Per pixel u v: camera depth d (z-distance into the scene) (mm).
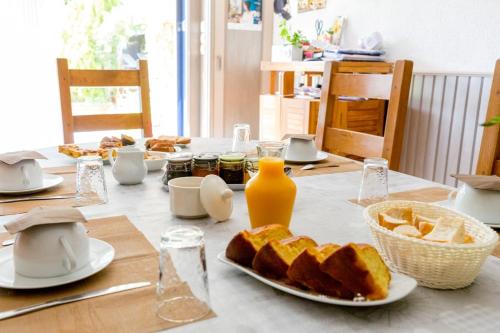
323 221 903
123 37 3434
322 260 571
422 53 2340
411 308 576
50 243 610
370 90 1566
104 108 3518
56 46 3051
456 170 2221
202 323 530
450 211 761
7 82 2934
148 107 1982
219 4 3156
